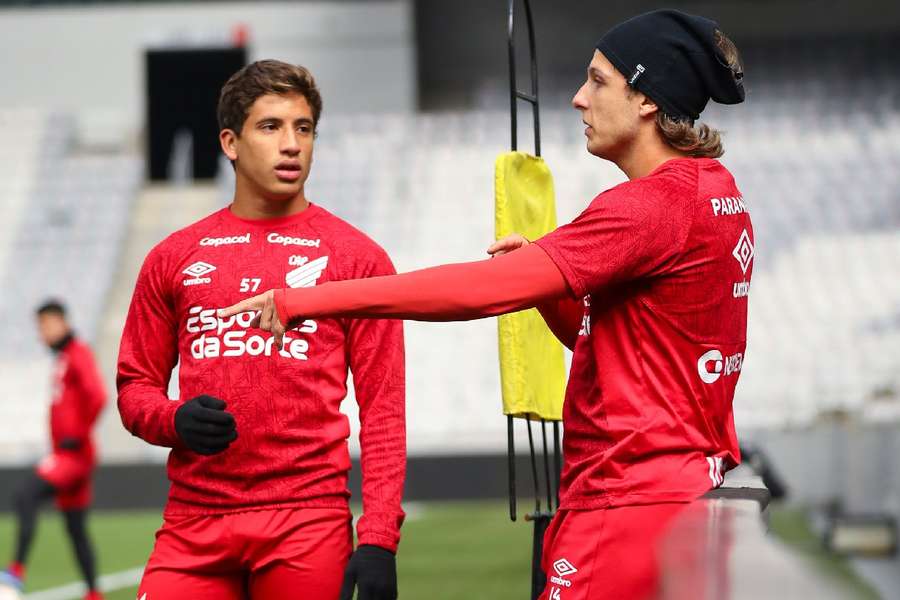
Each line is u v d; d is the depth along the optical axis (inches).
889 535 994.1
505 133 2950.3
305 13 3154.5
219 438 368.5
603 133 328.8
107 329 2492.6
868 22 3331.7
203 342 394.3
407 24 3157.0
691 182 311.9
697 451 310.0
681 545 131.7
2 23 3174.2
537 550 400.8
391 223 2706.7
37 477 1023.0
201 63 3115.2
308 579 380.5
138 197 2883.9
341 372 399.9
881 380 2186.3
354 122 2992.1
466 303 301.4
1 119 3080.7
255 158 400.2
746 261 323.9
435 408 2215.8
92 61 3166.8
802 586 115.9
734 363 323.6
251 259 399.2
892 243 2578.7
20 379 2325.3
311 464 387.5
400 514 388.2
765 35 3344.0
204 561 386.0
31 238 2723.9
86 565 1043.3
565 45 3309.5
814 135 2945.4
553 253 302.7
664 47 319.3
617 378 314.8
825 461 1232.8
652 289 311.1
